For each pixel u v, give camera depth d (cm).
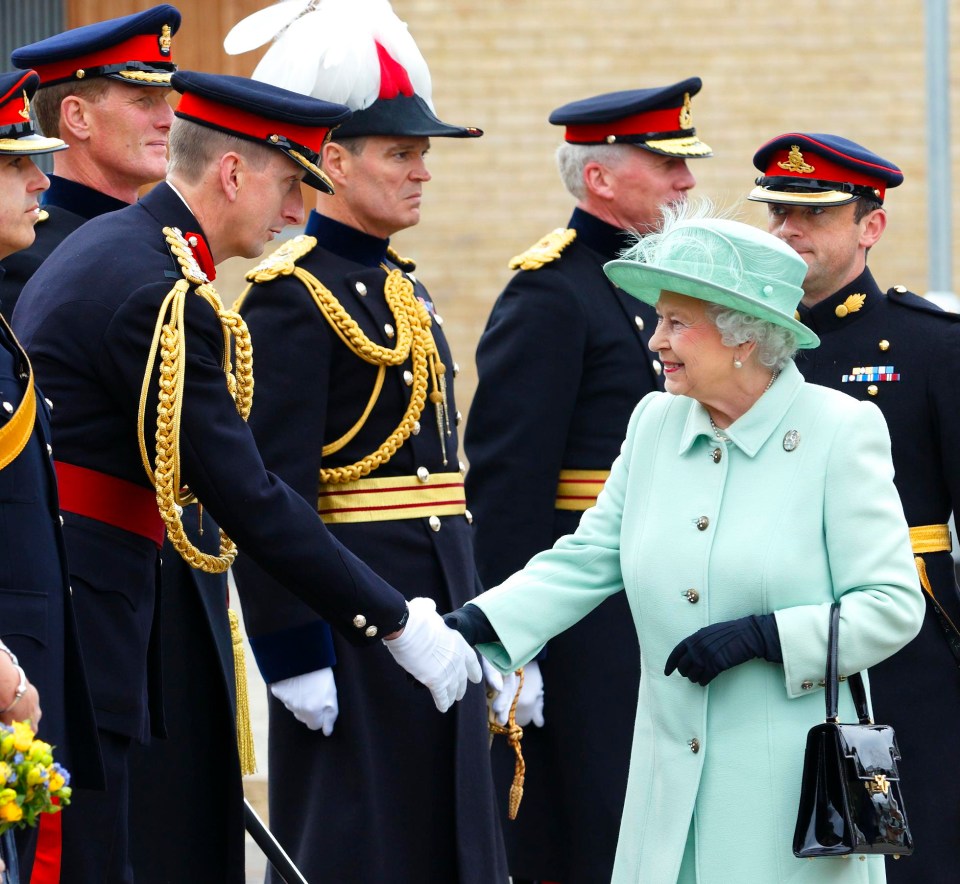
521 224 4547
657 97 1995
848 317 1852
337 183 1741
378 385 1705
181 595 1598
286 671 1639
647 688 1388
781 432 1359
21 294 1470
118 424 1402
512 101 4519
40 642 1260
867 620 1307
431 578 1717
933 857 1767
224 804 1605
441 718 1691
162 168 1728
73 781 1298
